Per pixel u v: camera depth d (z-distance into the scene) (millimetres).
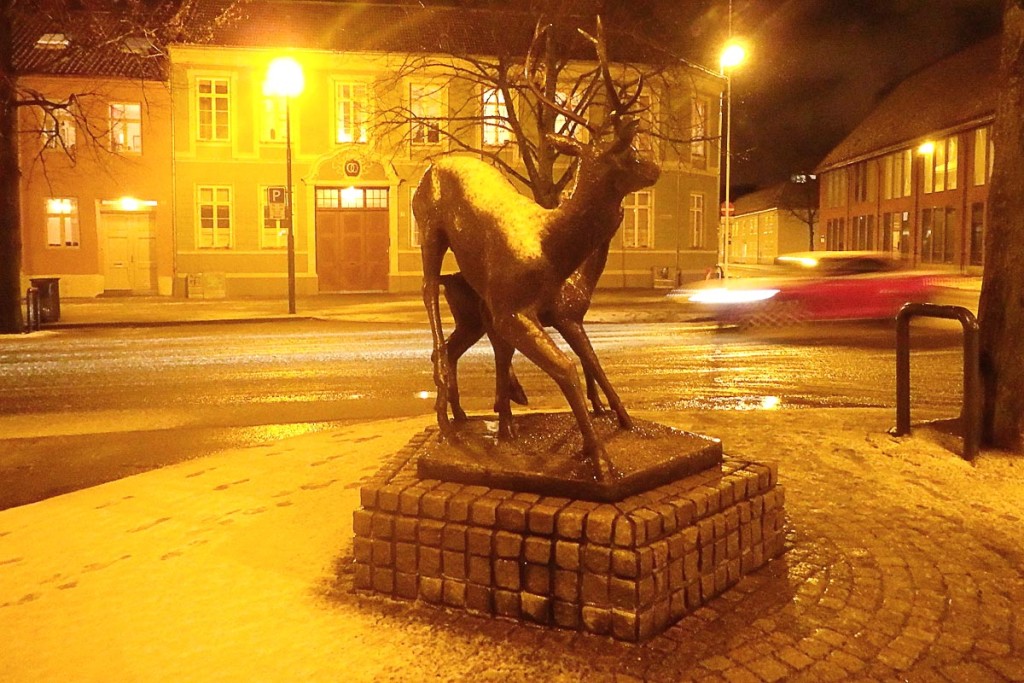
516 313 4078
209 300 31688
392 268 34812
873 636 3652
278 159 34062
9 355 16703
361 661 3543
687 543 3814
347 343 18234
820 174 59000
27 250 33438
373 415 10211
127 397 11797
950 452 6613
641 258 36688
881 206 49656
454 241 4492
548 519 3738
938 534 4883
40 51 33250
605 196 3949
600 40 3871
